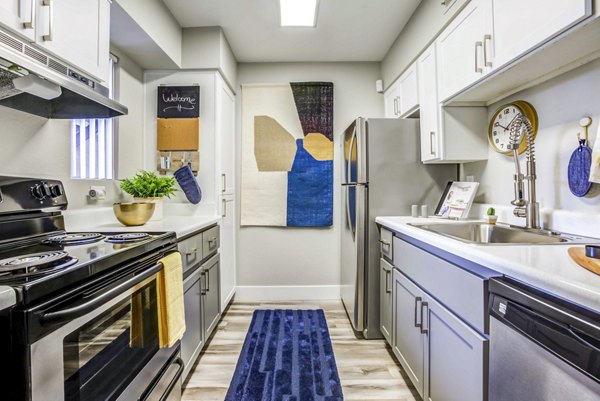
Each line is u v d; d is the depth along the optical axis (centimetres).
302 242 299
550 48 110
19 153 128
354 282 221
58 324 68
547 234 128
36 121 136
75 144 162
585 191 123
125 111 140
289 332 226
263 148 295
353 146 227
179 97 237
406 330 159
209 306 201
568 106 131
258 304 284
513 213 156
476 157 184
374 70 299
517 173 143
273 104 295
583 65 123
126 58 214
